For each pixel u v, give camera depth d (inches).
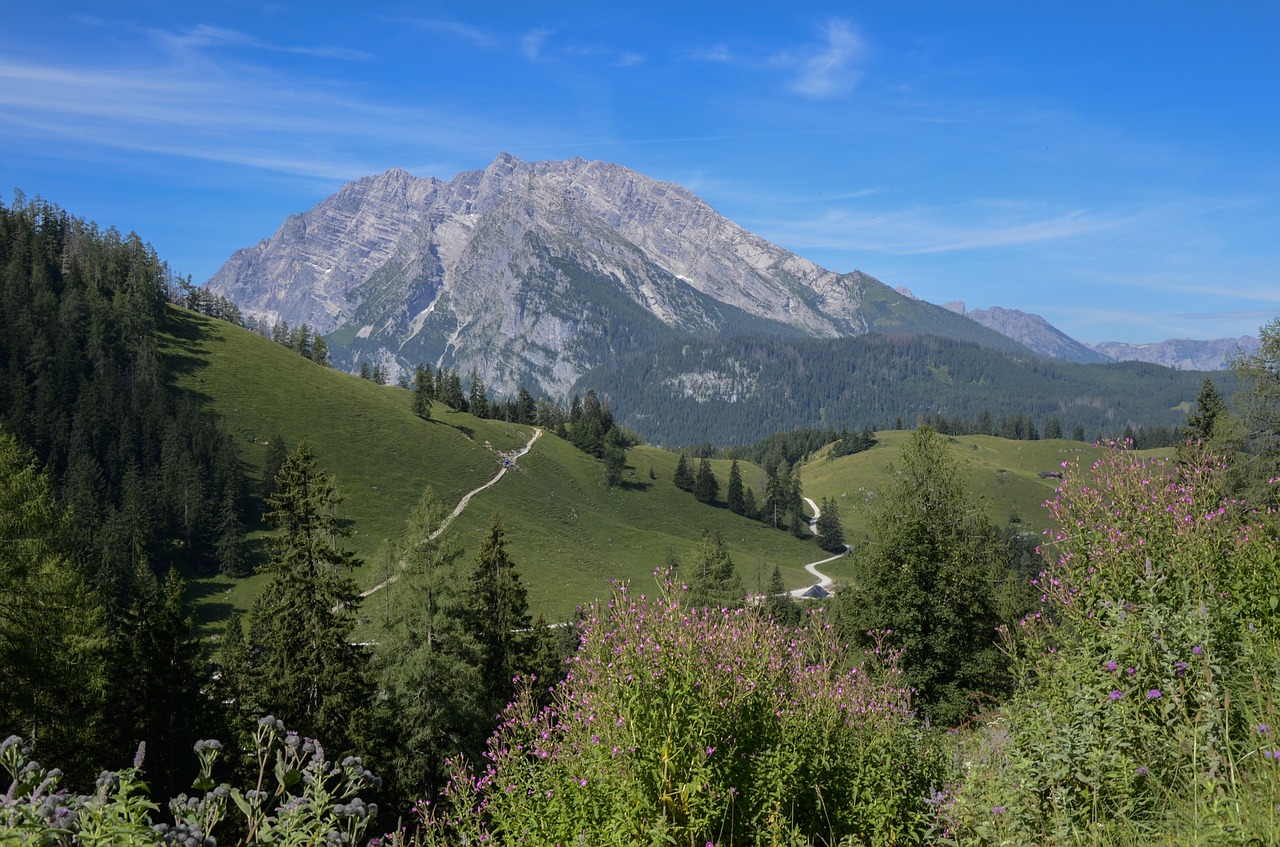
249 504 5216.5
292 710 1218.0
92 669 1213.7
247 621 3875.5
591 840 239.1
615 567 5497.1
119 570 3750.0
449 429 7209.6
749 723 266.4
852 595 926.4
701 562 1975.9
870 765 275.0
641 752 236.2
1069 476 361.7
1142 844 177.3
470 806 299.1
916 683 820.6
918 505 919.0
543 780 277.9
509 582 1598.2
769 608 352.8
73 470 4771.2
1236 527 310.8
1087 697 226.7
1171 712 212.1
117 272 7308.1
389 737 1263.5
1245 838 151.1
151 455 5295.3
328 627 1270.9
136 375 6058.1
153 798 1039.6
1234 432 1187.9
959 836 222.1
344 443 6309.1
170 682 1103.0
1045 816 209.5
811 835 245.3
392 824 1119.0
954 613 840.3
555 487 6815.9
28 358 5708.7
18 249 6899.6
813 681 318.3
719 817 235.5
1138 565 289.9
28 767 121.6
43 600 1174.3
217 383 6614.2
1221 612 245.3
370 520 5295.3
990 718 449.4
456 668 1339.8
